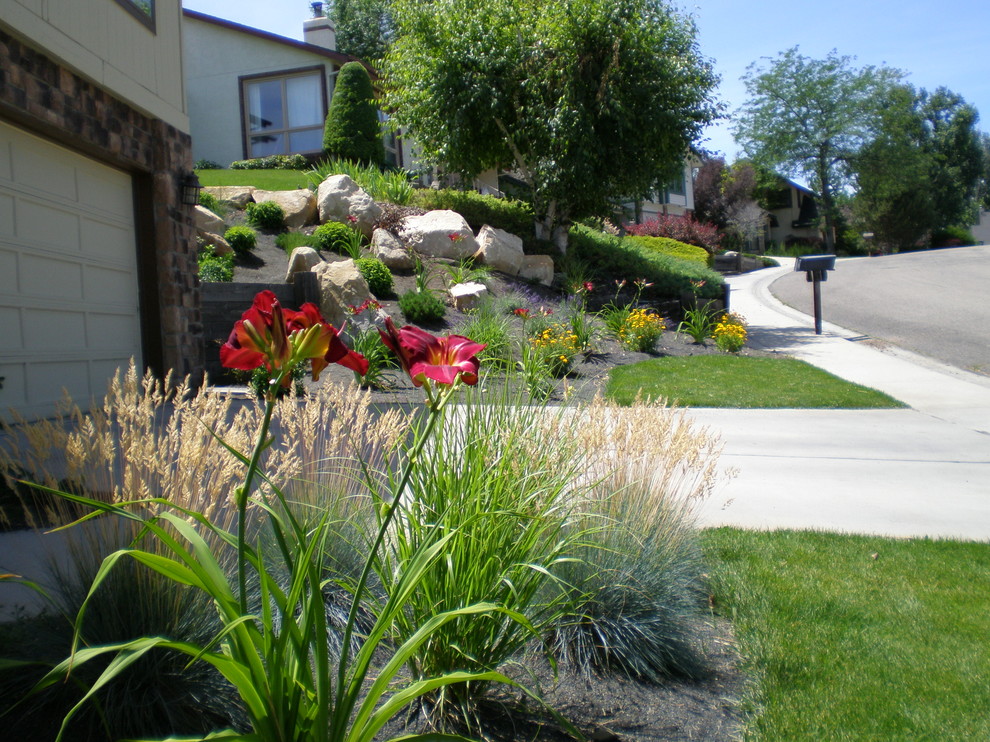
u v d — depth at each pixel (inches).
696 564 146.4
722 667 122.1
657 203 1533.0
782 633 130.0
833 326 610.9
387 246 529.7
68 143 292.7
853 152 1824.6
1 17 238.1
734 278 1186.6
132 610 95.4
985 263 1007.0
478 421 113.1
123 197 334.0
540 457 117.7
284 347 67.9
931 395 362.9
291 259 457.4
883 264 1130.7
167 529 97.1
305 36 941.8
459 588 97.6
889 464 249.6
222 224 506.6
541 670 116.4
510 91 608.4
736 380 386.9
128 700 91.2
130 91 317.4
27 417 271.7
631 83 593.6
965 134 2333.9
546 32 595.2
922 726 102.6
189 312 360.8
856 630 131.6
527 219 661.3
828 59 1804.9
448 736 73.3
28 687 94.9
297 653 72.6
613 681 115.2
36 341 278.1
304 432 116.3
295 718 71.4
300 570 71.1
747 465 247.1
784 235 2236.7
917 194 1919.3
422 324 439.5
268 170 787.4
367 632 117.8
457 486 104.4
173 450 103.7
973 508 205.8
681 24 636.7
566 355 382.0
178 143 360.8
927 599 144.6
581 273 595.8
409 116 635.5
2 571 136.6
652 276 625.9
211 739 66.4
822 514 200.1
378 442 120.7
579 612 121.3
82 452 97.0
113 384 103.4
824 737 100.3
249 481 70.1
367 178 655.1
